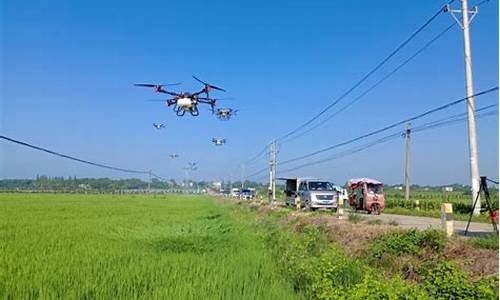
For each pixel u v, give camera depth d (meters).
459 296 9.08
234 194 102.38
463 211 33.53
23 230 23.17
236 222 33.12
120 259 14.19
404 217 30.91
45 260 13.71
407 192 47.59
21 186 169.12
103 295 9.97
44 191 135.88
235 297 9.93
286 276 12.44
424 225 22.11
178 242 18.33
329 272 11.25
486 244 12.32
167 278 11.52
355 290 9.33
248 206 53.53
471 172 26.55
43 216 34.44
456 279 9.45
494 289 8.68
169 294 9.89
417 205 42.00
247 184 188.88
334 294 9.45
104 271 12.11
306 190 39.50
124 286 10.56
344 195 45.59
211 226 26.86
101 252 15.55
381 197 36.62
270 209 41.00
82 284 10.61
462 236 15.59
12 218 31.89
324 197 37.84
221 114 23.45
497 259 11.02
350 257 15.24
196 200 85.94
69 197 79.69
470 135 26.52
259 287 10.74
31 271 11.96
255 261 14.12
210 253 16.27
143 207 51.06
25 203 54.44
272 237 21.52
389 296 8.91
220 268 12.85
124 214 38.59
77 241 18.75
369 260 14.41
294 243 17.23
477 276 10.61
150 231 22.97
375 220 22.78
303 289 11.40
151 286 10.71
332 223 21.67
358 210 38.59
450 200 49.88
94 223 28.33
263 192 130.25
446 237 13.60
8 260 13.49
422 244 13.70
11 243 17.67
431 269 11.92
